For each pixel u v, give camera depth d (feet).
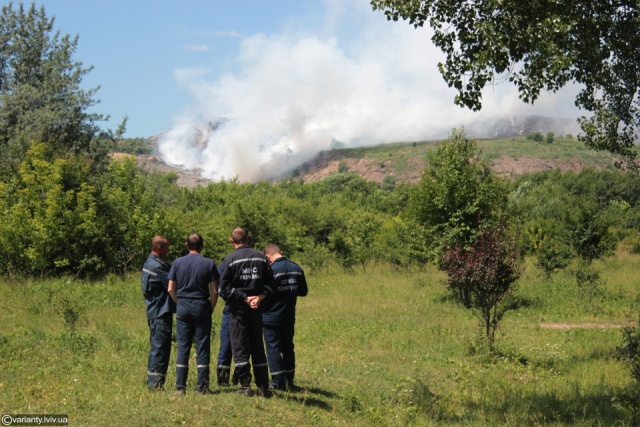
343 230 136.87
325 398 28.86
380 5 29.53
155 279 28.04
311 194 258.98
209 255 94.53
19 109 111.96
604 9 30.63
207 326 27.55
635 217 181.88
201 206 166.09
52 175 80.74
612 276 94.22
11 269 76.02
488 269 43.06
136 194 89.97
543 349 44.45
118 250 84.43
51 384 28.19
